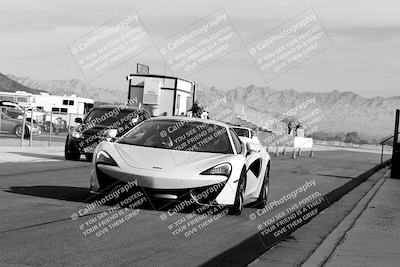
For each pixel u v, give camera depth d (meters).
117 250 6.61
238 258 6.79
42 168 15.78
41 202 9.46
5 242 6.53
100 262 6.00
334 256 7.07
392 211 11.67
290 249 7.59
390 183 19.23
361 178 22.36
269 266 6.54
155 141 9.95
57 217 8.26
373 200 13.60
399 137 22.88
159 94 27.88
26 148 23.19
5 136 31.61
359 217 10.59
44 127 44.88
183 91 28.80
